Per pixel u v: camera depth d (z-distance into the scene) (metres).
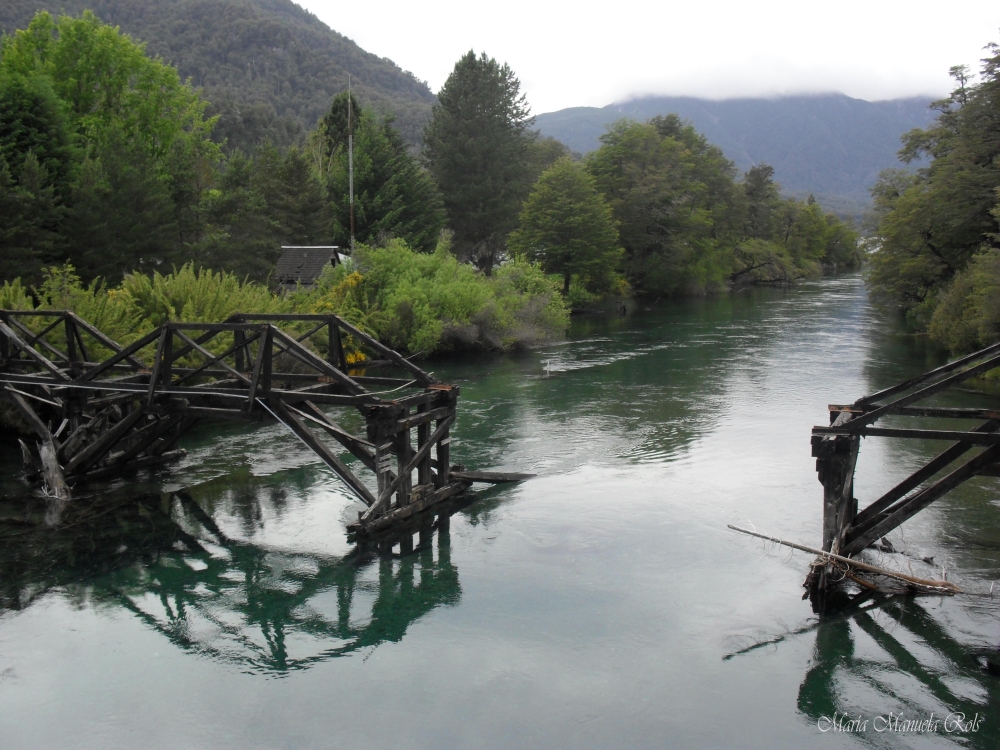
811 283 92.88
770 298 69.69
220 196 41.47
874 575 11.74
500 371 31.08
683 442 19.78
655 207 71.88
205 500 15.56
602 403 24.61
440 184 68.88
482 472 16.69
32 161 29.45
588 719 8.53
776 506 15.09
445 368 31.89
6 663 9.70
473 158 68.00
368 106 64.56
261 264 37.88
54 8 179.25
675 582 11.81
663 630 10.39
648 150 74.94
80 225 30.36
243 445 19.66
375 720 8.55
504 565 12.48
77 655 9.91
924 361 32.31
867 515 12.00
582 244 58.38
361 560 12.71
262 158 50.94
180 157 43.53
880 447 19.33
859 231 138.25
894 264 44.88
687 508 14.99
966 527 13.86
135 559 12.79
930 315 44.69
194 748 8.11
